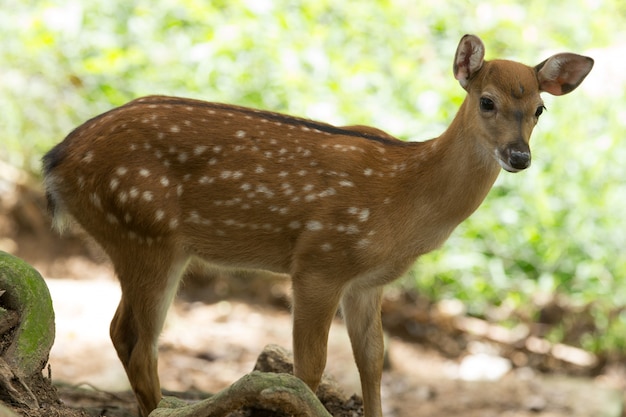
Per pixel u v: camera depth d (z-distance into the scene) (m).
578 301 14.71
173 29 15.83
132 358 6.99
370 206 6.97
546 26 17.09
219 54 15.12
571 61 6.98
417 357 14.32
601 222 14.68
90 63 15.13
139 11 15.82
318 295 7.00
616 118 15.36
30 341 5.86
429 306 15.12
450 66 15.90
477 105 6.82
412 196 7.02
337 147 7.09
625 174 15.07
